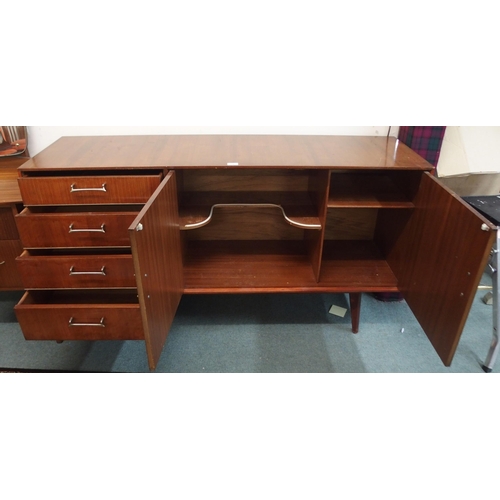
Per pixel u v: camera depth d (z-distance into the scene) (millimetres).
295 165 1412
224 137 1776
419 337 1773
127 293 1580
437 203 1323
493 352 1563
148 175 1400
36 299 1474
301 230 1936
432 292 1344
